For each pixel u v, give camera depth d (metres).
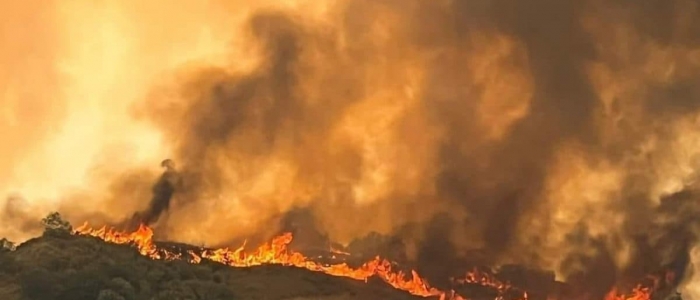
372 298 57.22
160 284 51.34
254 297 53.44
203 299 50.72
